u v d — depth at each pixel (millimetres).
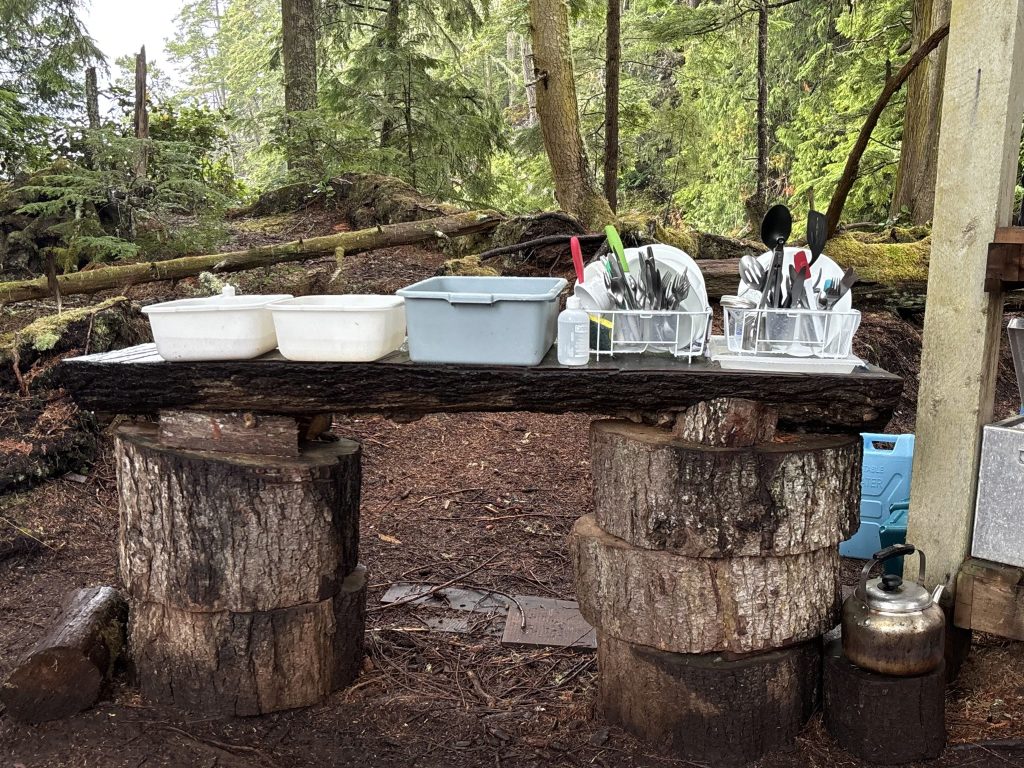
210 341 2211
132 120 8969
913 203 8805
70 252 6273
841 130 13797
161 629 2426
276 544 2326
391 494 4375
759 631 2191
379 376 2186
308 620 2451
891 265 6332
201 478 2283
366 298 2396
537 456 4879
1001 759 2164
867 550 3580
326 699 2551
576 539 2350
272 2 25969
